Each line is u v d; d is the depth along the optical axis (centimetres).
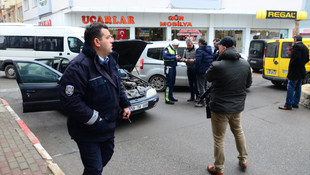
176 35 1652
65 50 1096
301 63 605
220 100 316
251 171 349
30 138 432
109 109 225
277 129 507
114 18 1523
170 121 559
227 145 432
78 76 206
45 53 1117
